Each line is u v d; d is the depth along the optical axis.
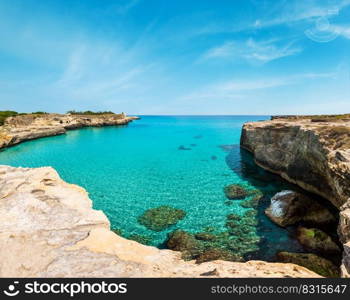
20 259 5.42
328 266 9.30
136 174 25.62
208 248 11.62
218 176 24.44
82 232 6.95
